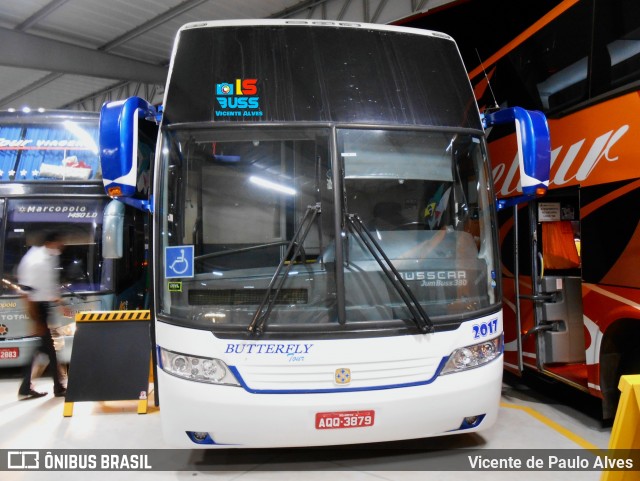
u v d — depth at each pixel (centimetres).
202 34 381
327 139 346
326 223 335
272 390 310
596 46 402
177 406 318
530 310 496
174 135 348
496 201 398
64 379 575
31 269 514
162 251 339
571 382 436
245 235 341
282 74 366
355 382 313
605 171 390
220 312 324
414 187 354
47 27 1188
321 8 1109
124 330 486
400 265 341
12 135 650
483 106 559
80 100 1831
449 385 326
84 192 605
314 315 321
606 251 390
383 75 377
